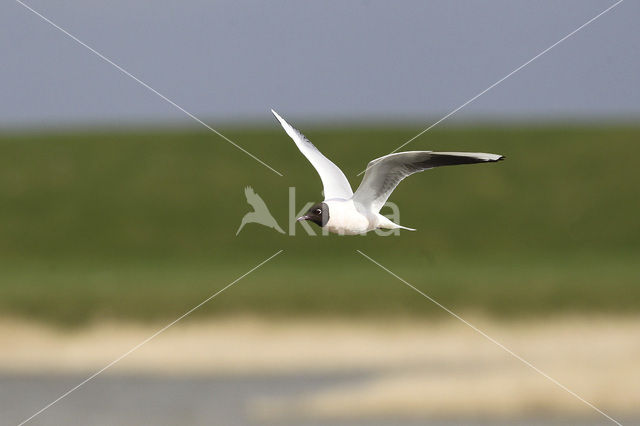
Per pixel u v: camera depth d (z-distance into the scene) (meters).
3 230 31.55
